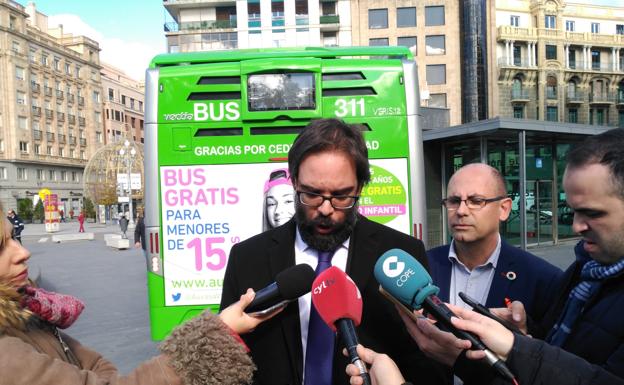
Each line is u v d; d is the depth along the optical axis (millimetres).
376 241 2031
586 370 1349
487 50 47938
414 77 4387
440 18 44656
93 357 1796
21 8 57312
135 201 40656
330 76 4352
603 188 1464
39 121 59875
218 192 4258
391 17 44656
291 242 2051
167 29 45906
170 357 1374
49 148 61594
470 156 13938
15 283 1545
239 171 4277
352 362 1443
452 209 2711
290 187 4270
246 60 4332
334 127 1862
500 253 2688
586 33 53281
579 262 1828
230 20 45438
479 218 2609
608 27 57219
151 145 4258
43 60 61594
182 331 1408
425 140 13852
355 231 2037
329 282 1615
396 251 1743
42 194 34031
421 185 4320
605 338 1505
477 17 45719
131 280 11781
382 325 1915
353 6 44938
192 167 4266
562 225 15398
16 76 56375
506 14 51844
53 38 64250
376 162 4320
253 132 4297
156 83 4289
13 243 1566
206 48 45406
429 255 3000
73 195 65750
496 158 13961
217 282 4207
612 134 1532
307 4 44719
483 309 1838
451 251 2863
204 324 1413
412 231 4277
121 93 79375
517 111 50469
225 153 4277
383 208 4297
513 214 14484
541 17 51719
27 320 1504
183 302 4195
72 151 66188
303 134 1868
